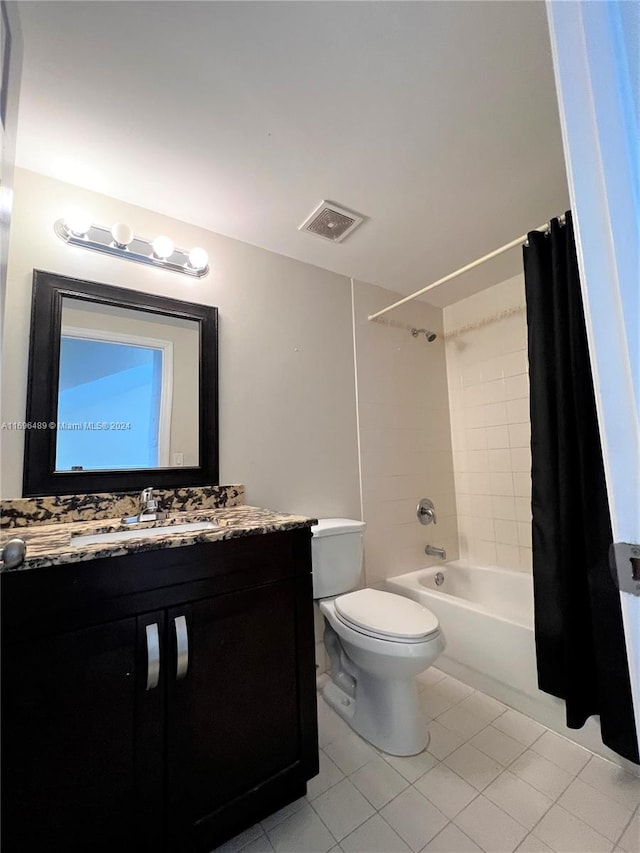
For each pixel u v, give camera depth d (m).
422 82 1.13
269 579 1.19
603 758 1.36
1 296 0.59
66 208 1.47
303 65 1.08
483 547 2.50
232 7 0.93
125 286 1.57
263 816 1.15
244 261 1.92
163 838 0.95
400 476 2.41
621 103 0.45
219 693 1.06
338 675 1.73
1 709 0.76
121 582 0.95
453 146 1.37
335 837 1.10
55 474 1.34
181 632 1.00
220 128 1.27
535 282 1.67
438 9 0.95
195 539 1.04
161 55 1.03
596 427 1.40
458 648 1.87
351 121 1.26
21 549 0.81
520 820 1.13
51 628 0.86
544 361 1.64
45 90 1.12
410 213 1.74
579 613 1.42
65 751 0.85
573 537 1.46
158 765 0.96
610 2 0.47
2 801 0.79
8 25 0.65
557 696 1.48
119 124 1.24
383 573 2.26
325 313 2.20
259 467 1.85
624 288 0.44
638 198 0.43
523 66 1.10
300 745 1.20
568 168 0.49
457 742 1.46
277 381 1.96
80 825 0.86
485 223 1.82
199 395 1.69
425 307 2.72
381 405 2.38
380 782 1.28
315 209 1.69
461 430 2.67
